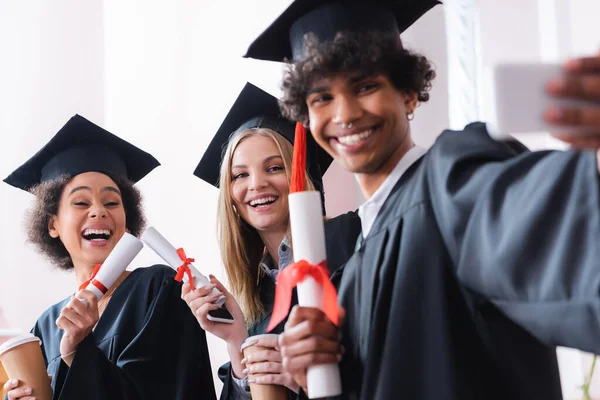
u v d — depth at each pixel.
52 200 3.85
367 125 1.88
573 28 4.31
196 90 5.39
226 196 3.32
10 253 5.24
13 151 5.38
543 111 1.22
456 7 4.55
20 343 3.12
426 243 1.73
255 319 3.24
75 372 3.17
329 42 1.90
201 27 5.44
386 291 1.80
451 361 1.65
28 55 5.47
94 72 5.51
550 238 1.41
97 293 3.25
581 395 3.92
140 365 3.37
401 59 1.92
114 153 4.05
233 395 3.12
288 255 3.17
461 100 4.50
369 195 2.07
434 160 1.76
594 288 1.33
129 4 5.55
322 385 1.87
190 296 3.08
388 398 1.69
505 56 4.46
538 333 1.46
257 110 3.47
